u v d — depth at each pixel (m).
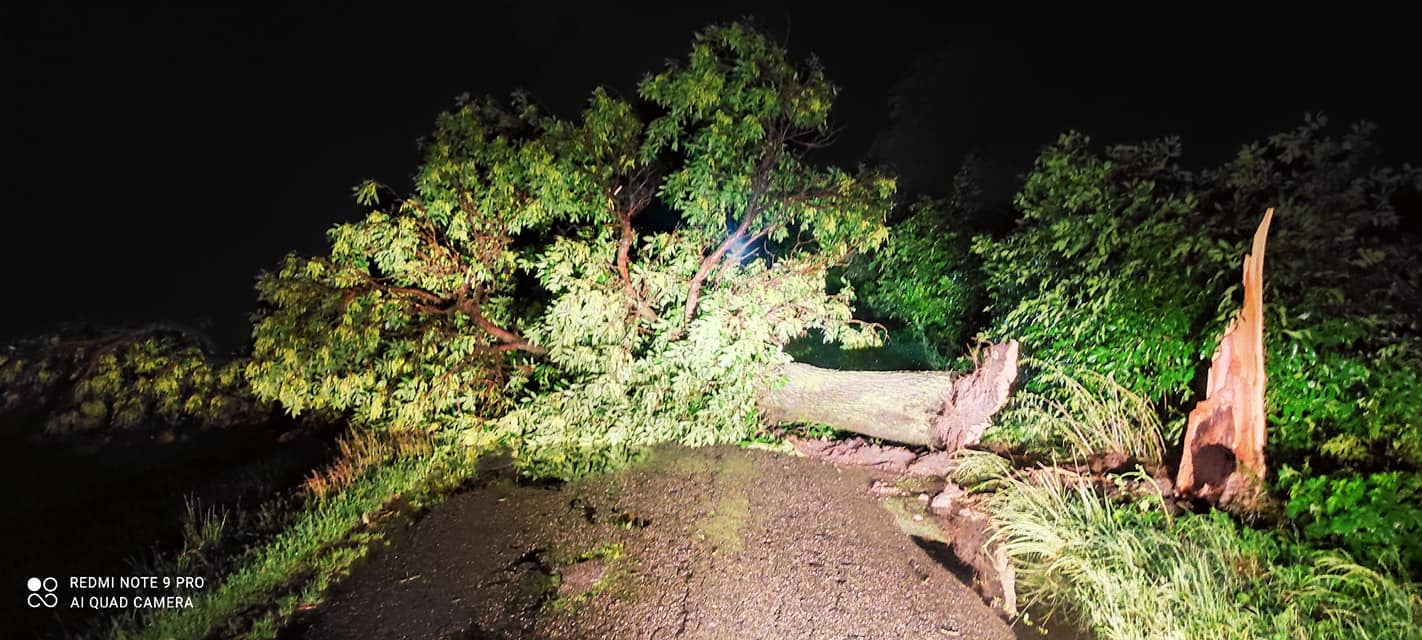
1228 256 5.47
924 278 8.80
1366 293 5.20
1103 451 6.35
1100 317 6.22
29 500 7.23
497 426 7.17
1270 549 4.75
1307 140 5.66
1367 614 4.13
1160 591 4.54
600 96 6.80
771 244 9.02
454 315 7.46
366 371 7.09
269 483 7.07
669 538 5.55
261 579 5.11
